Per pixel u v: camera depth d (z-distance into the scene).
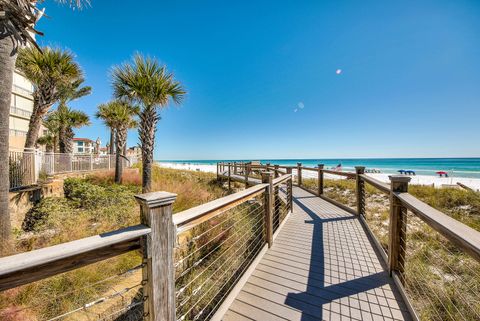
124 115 8.46
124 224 3.65
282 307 1.84
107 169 10.11
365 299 1.91
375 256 2.68
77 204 4.95
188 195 5.68
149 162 5.75
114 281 2.31
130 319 1.94
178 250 2.87
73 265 0.82
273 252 2.83
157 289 1.07
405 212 2.13
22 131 17.33
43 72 5.33
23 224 4.08
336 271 2.36
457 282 2.35
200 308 2.10
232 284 2.12
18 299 1.79
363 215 4.10
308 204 5.54
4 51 2.73
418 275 2.47
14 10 2.57
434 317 1.86
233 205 2.01
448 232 1.14
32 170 4.96
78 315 1.83
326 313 1.76
